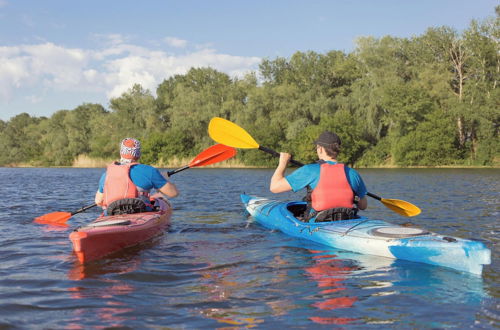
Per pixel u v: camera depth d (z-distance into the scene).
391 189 11.43
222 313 2.39
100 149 53.72
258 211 5.90
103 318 2.32
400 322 2.25
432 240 3.43
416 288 2.83
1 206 7.64
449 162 33.28
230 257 3.72
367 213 6.43
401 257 3.56
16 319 2.30
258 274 3.18
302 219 4.83
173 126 48.91
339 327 2.19
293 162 4.46
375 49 36.72
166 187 4.65
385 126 38.62
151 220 4.50
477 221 5.60
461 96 35.78
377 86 36.34
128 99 54.72
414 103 33.56
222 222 5.66
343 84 47.41
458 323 2.24
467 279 3.04
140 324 2.24
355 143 34.53
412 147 33.03
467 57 36.59
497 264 3.43
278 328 2.18
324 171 4.29
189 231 5.00
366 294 2.71
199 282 2.98
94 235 3.56
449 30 37.28
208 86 50.31
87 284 2.93
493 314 2.36
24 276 3.13
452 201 8.11
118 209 4.49
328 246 4.13
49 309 2.45
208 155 5.99
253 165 37.88
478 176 18.91
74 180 18.45
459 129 35.84
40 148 66.62
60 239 4.52
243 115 42.66
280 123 40.31
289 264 3.47
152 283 2.96
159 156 46.59
